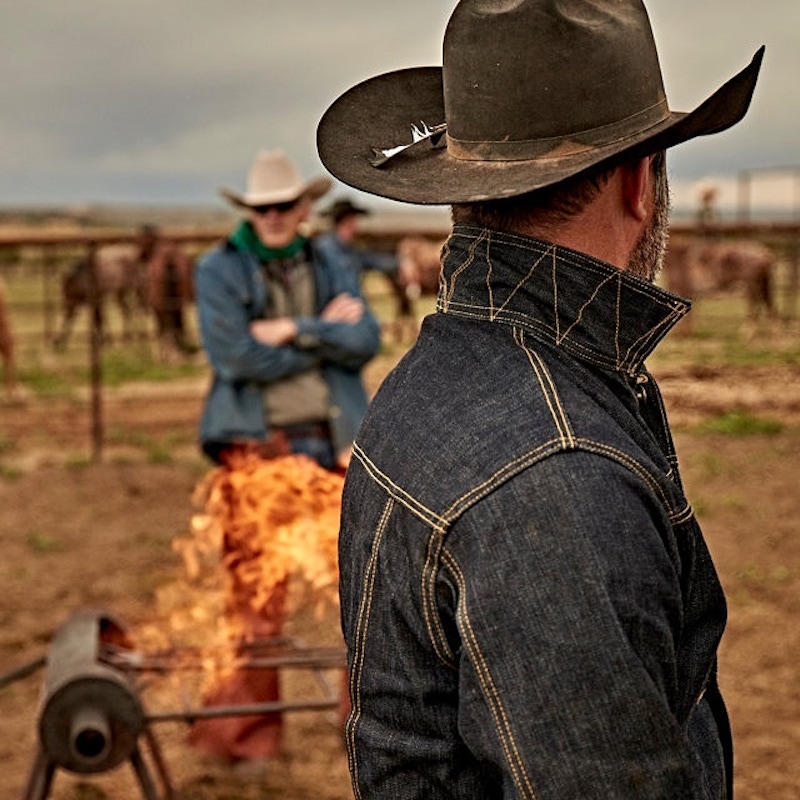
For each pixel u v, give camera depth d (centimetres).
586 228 128
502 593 111
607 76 124
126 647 337
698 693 127
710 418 995
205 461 874
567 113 124
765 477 811
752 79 117
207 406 404
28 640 519
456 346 129
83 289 1605
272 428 399
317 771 410
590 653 109
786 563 618
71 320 1631
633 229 132
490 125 127
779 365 1238
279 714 403
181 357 1481
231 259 404
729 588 581
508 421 119
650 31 130
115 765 282
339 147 146
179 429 1016
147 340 1655
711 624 128
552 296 126
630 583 111
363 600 129
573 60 123
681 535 121
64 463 865
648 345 128
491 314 128
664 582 114
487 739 113
